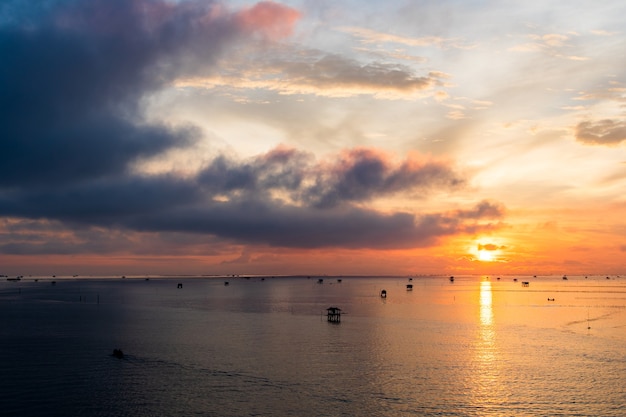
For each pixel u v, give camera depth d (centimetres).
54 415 5225
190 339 9762
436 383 6512
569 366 7462
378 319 13500
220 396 5903
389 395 5991
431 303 19438
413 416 5312
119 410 5394
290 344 9238
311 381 6569
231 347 8875
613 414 5381
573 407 5597
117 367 7212
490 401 5784
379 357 8062
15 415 5216
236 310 16325
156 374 6838
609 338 10025
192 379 6612
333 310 13062
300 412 5403
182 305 18525
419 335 10419
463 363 7650
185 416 5247
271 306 18112
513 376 6862
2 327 11406
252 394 5988
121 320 13088
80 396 5831
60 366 7219
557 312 15475
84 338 9731
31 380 6450
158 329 11238
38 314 14525
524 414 5388
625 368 7325
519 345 9212
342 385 6391
